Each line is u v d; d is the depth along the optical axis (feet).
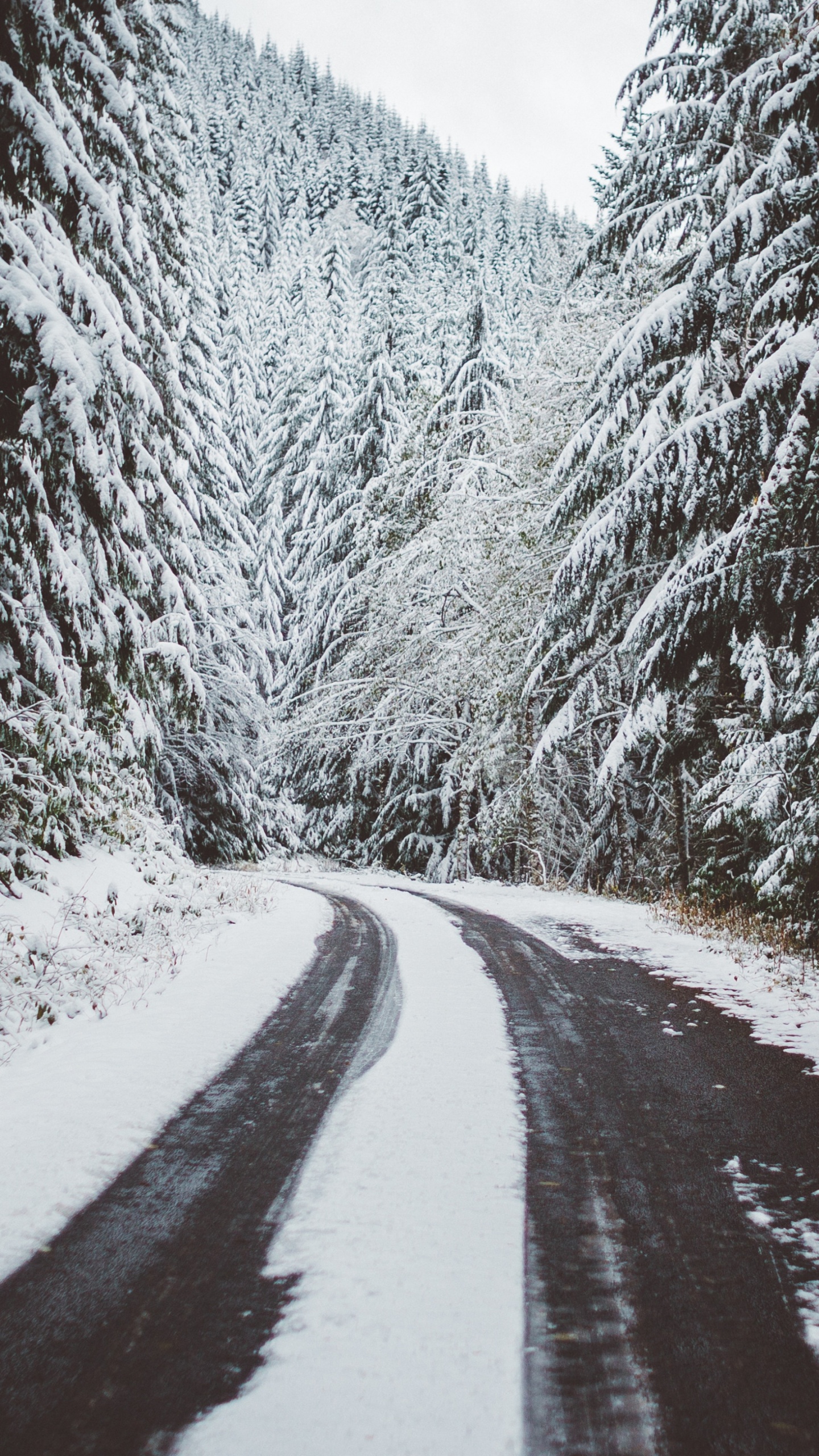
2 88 20.88
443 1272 8.97
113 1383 7.18
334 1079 15.30
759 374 28.25
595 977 24.76
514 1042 17.71
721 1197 10.80
